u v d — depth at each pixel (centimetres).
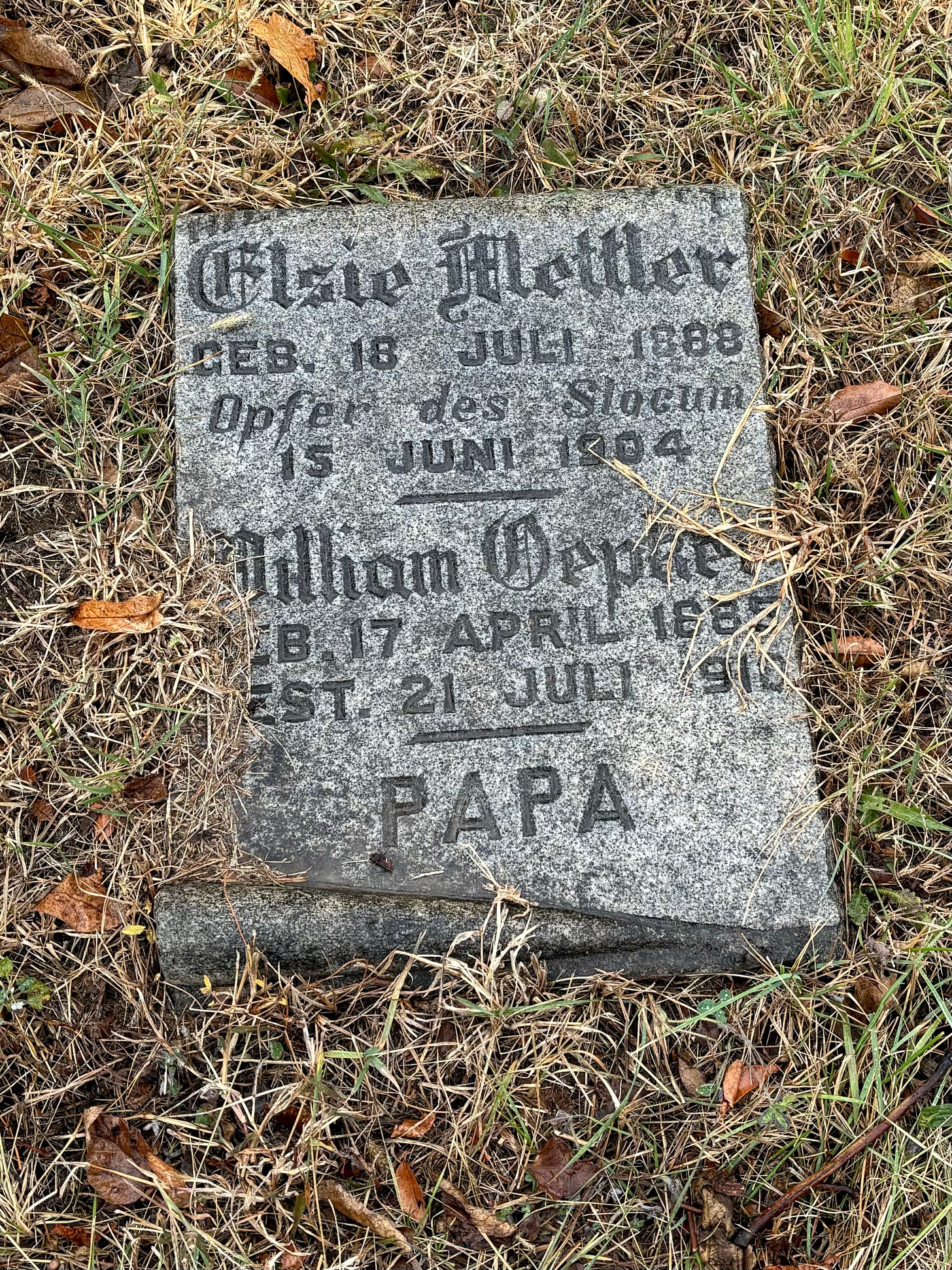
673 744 98
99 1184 94
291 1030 96
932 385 109
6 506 104
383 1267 94
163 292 106
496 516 100
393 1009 94
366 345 102
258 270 103
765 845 97
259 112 113
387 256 103
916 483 108
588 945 96
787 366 108
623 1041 98
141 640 101
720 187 104
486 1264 94
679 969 97
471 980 94
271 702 98
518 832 97
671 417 102
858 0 116
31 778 100
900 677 105
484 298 103
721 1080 97
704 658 99
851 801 101
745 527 101
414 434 101
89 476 104
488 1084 95
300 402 101
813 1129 97
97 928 98
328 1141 94
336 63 115
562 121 114
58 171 109
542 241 104
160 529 103
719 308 103
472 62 115
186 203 110
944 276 112
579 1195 95
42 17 113
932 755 104
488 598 99
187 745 99
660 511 101
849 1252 95
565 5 116
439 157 113
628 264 103
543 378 102
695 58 117
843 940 98
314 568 100
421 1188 95
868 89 115
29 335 107
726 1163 96
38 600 103
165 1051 96
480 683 98
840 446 108
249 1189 93
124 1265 93
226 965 95
